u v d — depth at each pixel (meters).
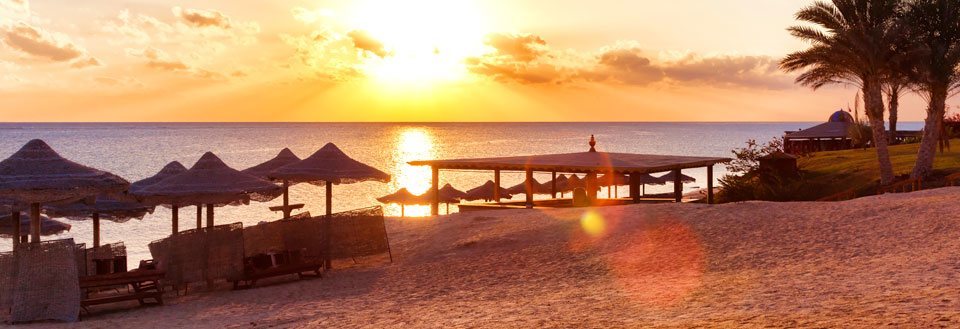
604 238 17.98
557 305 11.61
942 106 29.38
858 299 9.62
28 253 13.62
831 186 32.34
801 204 20.31
